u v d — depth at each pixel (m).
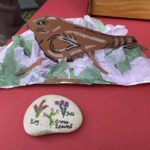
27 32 0.33
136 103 0.27
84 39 0.32
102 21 0.37
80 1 0.42
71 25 0.34
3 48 0.32
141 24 0.37
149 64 0.30
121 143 0.23
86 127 0.25
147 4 0.36
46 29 0.33
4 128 0.25
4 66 0.30
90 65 0.30
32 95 0.28
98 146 0.23
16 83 0.29
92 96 0.28
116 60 0.30
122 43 0.32
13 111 0.26
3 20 0.53
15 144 0.24
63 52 0.30
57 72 0.29
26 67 0.30
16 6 0.54
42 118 0.24
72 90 0.28
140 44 0.33
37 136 0.24
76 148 0.23
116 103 0.27
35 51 0.31
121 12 0.38
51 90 0.28
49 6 0.41
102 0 0.37
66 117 0.24
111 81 0.29
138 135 0.24
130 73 0.29
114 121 0.25
